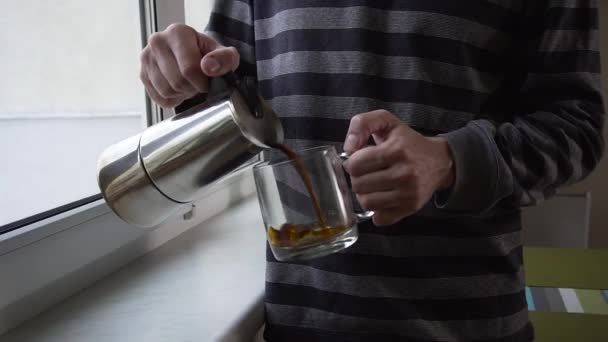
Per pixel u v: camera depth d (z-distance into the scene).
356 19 0.62
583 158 0.57
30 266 0.61
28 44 0.71
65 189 0.77
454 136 0.51
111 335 0.58
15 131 0.69
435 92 0.61
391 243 0.62
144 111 0.95
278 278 0.67
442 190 0.52
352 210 0.50
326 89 0.64
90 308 0.65
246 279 0.75
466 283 0.61
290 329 0.67
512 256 0.64
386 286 0.62
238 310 0.64
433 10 0.60
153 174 0.49
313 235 0.47
